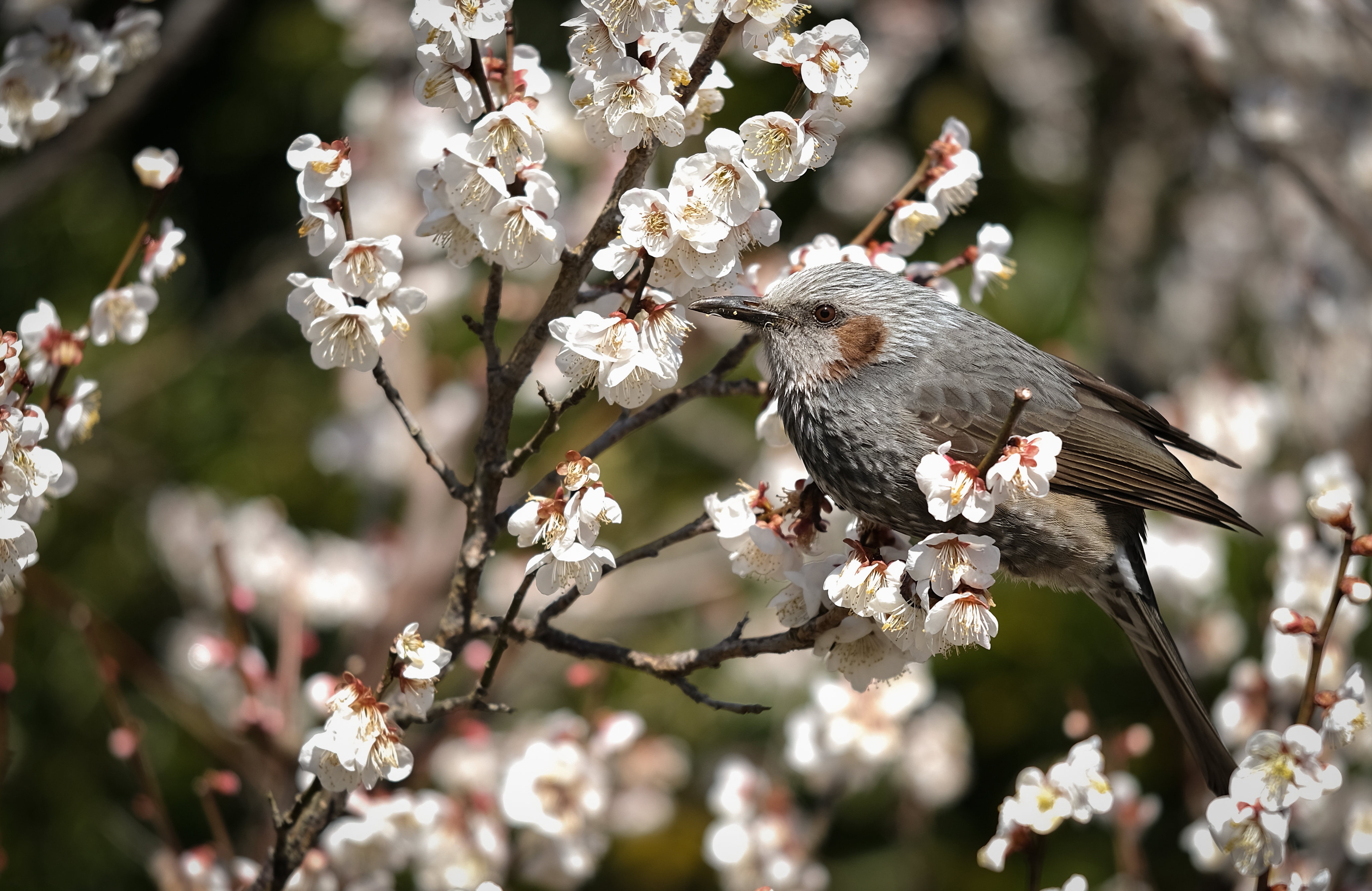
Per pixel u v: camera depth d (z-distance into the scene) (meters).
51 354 5.85
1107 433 7.16
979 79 15.72
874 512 6.90
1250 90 11.20
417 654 4.84
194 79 16.94
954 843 12.34
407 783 7.88
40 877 11.98
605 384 4.86
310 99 16.45
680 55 4.75
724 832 8.14
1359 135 12.22
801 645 5.37
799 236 15.12
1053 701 12.41
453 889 7.55
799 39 4.72
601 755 7.61
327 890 6.78
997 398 6.94
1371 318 12.16
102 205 15.65
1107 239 14.88
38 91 6.30
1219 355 13.88
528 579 4.96
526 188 4.81
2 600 6.50
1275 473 12.23
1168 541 10.39
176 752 12.47
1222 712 7.91
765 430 6.95
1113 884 10.16
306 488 14.28
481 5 4.65
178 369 14.41
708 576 12.27
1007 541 6.86
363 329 5.04
